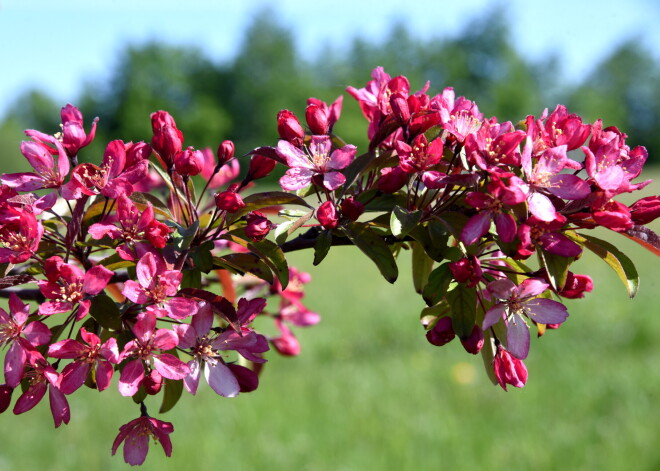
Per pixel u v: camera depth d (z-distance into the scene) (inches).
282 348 37.6
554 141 27.0
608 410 74.3
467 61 836.6
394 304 124.8
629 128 852.0
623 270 26.7
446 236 26.5
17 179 26.9
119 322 25.3
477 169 26.0
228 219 27.4
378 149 29.4
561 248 25.9
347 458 66.7
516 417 74.0
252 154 28.0
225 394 26.0
